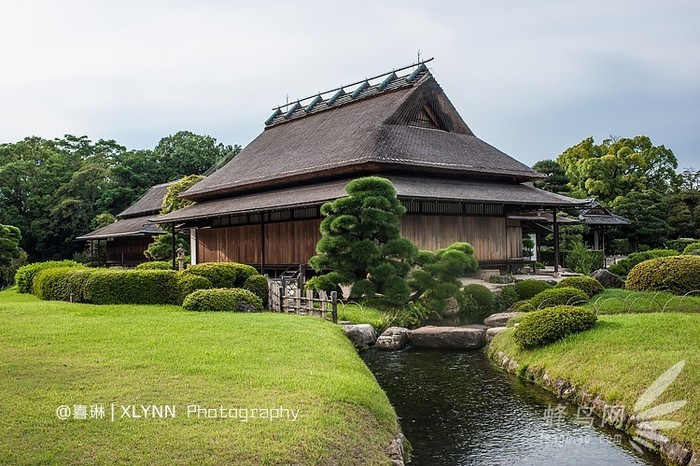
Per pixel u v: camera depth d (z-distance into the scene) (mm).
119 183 62281
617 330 10742
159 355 9453
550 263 36562
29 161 60188
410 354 13133
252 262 28422
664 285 16531
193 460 5453
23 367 8641
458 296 17875
